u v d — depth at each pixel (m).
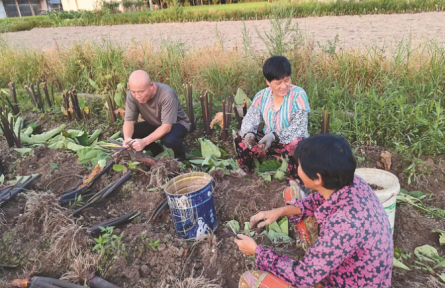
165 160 3.05
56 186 3.30
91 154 3.46
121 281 2.31
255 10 14.65
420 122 3.53
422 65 4.55
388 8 12.37
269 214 2.08
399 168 3.34
